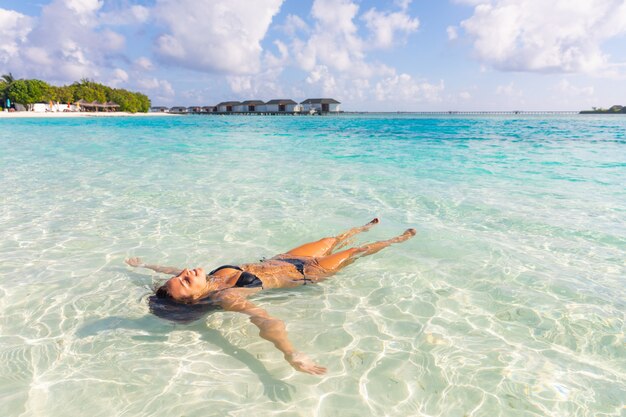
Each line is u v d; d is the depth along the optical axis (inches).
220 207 281.0
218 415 96.3
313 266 174.4
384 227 237.3
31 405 98.6
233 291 148.8
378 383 107.7
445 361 116.3
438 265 184.2
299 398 102.3
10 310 143.7
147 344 125.6
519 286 162.9
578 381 107.4
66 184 351.3
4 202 287.4
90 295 155.9
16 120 1895.9
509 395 102.4
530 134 1076.5
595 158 546.0
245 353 121.5
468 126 1601.9
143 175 398.9
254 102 5585.6
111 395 102.6
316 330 133.2
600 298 152.3
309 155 579.8
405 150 650.2
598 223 241.9
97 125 1492.4
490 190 336.2
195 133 1104.8
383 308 147.3
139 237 220.2
